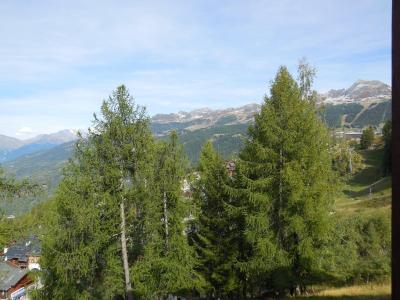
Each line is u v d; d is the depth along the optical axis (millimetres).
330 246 24484
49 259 22812
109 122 21016
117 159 21062
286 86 23281
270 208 22828
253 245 23281
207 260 27797
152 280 22219
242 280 27328
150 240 22750
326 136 24703
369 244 34250
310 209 21672
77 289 23469
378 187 91062
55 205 21312
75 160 21234
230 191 24250
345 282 28672
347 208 71438
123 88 21297
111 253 21750
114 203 20844
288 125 22812
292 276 22453
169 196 23891
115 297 25375
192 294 35031
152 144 21891
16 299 58094
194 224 29141
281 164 22906
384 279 27969
